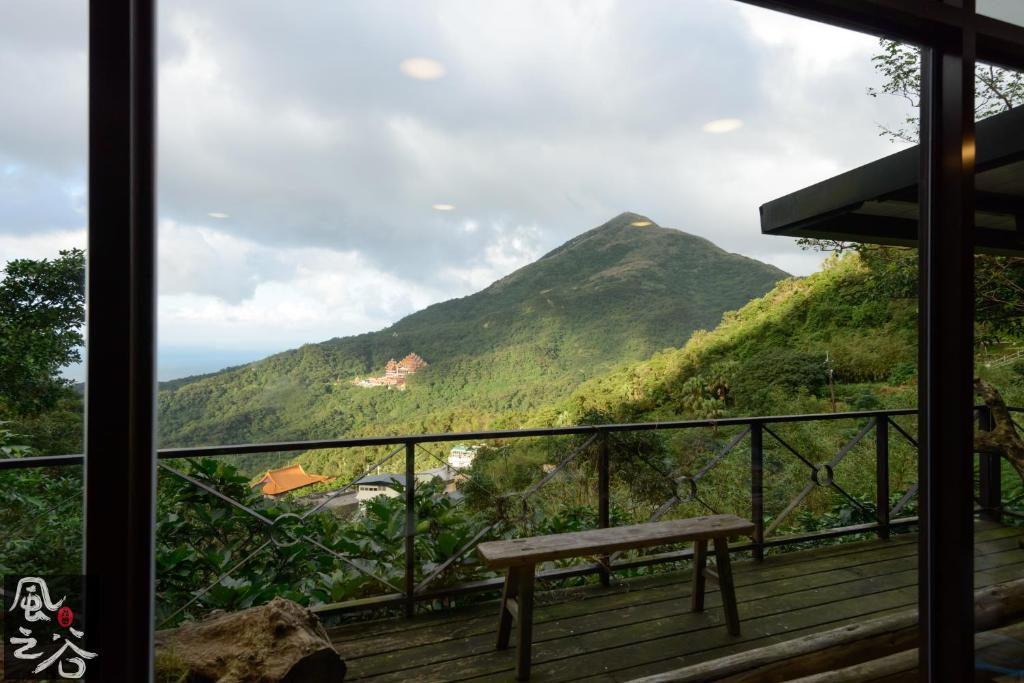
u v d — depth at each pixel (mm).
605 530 2016
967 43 1482
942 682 1569
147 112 941
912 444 2131
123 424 900
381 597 1787
